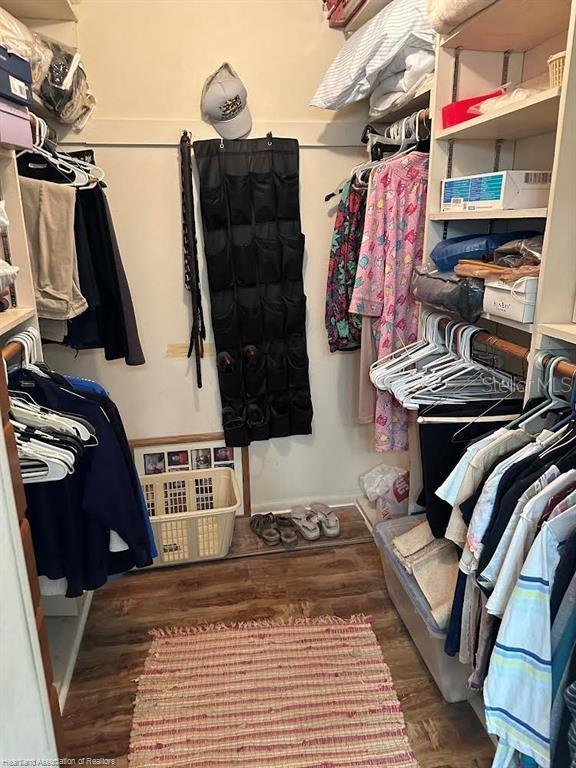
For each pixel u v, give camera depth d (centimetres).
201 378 262
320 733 161
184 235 239
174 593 224
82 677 182
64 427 135
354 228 228
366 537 262
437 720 165
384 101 211
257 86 236
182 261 247
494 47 164
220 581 231
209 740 159
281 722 165
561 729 99
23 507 106
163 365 259
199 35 226
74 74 198
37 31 215
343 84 202
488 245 153
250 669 184
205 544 240
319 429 282
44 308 184
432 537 182
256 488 284
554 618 98
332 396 278
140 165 234
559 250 121
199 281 249
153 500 266
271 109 240
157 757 155
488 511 117
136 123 227
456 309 151
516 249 138
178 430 269
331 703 171
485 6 137
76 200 189
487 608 110
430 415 152
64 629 196
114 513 149
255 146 232
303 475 287
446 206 170
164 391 262
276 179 237
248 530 269
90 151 219
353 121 245
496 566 112
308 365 266
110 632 202
